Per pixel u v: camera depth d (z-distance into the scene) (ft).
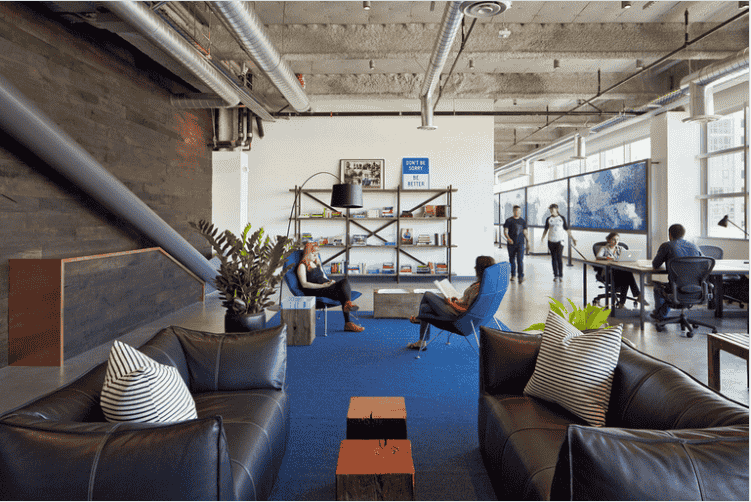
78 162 13.93
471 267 30.76
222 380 7.62
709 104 21.06
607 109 34.96
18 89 11.94
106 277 15.80
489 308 13.04
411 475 5.22
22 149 13.09
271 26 20.65
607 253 21.94
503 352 7.73
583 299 23.79
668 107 28.04
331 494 6.84
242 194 27.78
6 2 12.34
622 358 6.53
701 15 19.86
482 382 7.87
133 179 18.76
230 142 27.43
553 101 34.06
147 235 18.47
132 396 4.83
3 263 12.55
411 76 27.99
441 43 15.89
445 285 14.61
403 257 30.81
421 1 18.53
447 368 13.01
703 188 28.63
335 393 11.09
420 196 30.81
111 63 17.33
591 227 37.73
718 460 3.48
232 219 27.37
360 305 22.79
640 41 20.52
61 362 13.12
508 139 46.47
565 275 34.55
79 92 15.39
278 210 30.76
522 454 5.61
